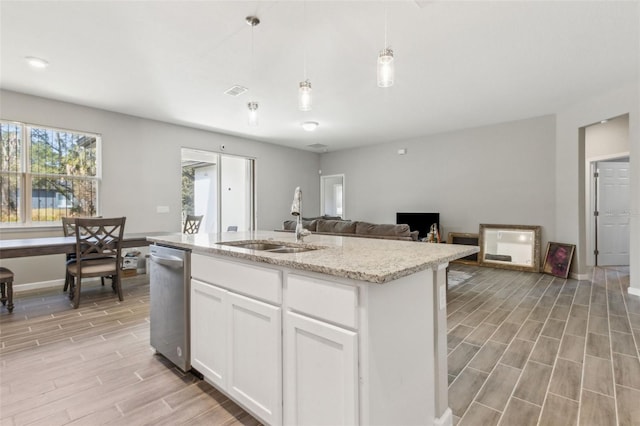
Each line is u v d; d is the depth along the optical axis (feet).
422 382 4.51
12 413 5.24
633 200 12.37
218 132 19.61
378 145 23.36
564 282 14.42
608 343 7.93
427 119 17.03
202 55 9.64
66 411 5.30
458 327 9.09
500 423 5.03
